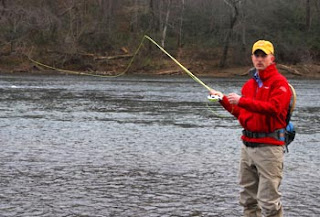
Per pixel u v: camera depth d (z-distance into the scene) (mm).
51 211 7715
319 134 17141
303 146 14508
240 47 63062
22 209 7789
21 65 58250
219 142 14953
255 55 6145
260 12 65000
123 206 8047
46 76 52656
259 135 6133
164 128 17875
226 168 11117
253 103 5883
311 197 8797
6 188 9016
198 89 38219
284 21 66688
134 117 21016
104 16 65312
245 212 6613
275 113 5934
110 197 8562
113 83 44125
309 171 10969
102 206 8031
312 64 62781
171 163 11594
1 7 59906
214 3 67188
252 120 6125
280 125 6117
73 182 9562
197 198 8594
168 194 8828
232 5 63812
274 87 6055
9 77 49000
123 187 9250
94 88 37656
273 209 6129
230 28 63375
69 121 19188
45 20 60156
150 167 11078
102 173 10375
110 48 62875
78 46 61500
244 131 6312
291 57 63219
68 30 62406
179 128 17969
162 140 15109
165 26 64750
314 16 68688
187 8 68062
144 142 14648
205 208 8016
